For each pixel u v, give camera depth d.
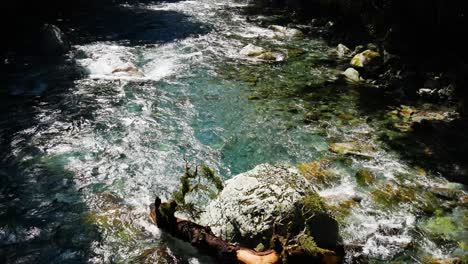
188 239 6.83
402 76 14.15
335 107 12.41
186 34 18.94
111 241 6.98
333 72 15.18
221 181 8.07
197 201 8.09
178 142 10.16
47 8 21.34
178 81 13.78
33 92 12.50
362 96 13.26
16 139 9.96
